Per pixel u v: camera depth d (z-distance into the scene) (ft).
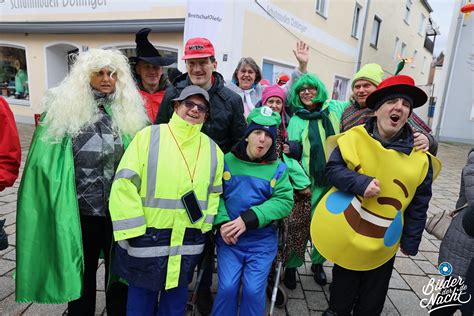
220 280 6.51
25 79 34.12
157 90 9.68
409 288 9.62
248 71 11.44
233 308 6.46
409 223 6.48
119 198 5.44
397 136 6.31
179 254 5.85
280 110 8.59
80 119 6.03
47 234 5.90
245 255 6.74
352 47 43.11
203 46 7.18
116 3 26.48
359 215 6.40
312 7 31.76
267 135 6.48
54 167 5.88
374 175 6.25
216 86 7.64
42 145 5.98
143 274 5.71
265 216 6.43
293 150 8.15
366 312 6.85
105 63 6.10
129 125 6.45
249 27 23.11
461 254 6.15
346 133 6.69
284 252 7.78
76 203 5.91
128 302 6.22
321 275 9.52
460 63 45.47
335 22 37.01
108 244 6.66
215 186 6.34
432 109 69.31
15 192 15.21
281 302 8.29
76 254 5.83
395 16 55.21
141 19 25.67
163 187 5.69
